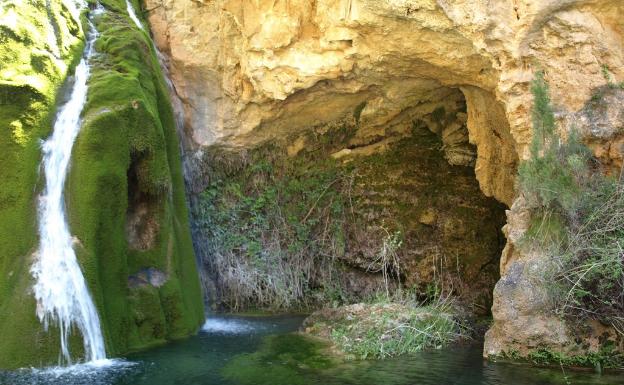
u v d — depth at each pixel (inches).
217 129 430.6
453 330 329.1
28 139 303.6
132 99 322.7
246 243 433.7
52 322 273.3
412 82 386.6
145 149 321.7
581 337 265.4
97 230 294.2
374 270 434.9
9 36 314.8
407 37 339.3
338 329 327.6
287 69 383.2
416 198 436.5
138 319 307.6
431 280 420.5
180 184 365.7
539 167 281.4
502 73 313.1
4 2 327.3
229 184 441.1
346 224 443.5
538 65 302.8
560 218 276.5
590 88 288.8
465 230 423.5
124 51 357.4
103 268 295.6
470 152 429.1
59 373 258.5
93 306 282.7
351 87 392.8
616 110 282.0
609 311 263.0
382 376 257.3
